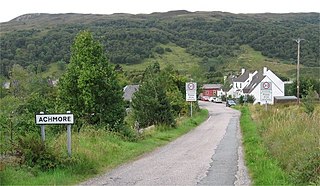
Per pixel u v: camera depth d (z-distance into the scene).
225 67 137.12
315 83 85.25
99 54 21.22
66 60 95.06
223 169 14.35
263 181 11.47
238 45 154.75
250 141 22.09
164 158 17.09
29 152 12.55
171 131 29.59
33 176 11.79
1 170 11.06
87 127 19.58
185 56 139.00
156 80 32.47
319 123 16.77
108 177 12.91
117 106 21.30
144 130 26.52
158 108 31.19
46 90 43.72
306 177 10.89
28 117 20.28
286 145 14.66
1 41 108.00
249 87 104.38
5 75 81.69
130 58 119.19
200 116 49.19
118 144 18.67
